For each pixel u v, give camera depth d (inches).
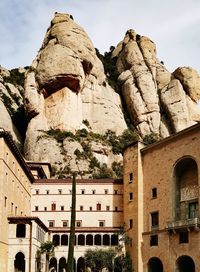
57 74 5032.0
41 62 5211.6
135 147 2999.5
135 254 2753.4
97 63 5782.5
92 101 5575.8
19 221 2491.4
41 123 4953.3
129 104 6122.1
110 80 6496.1
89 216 3206.2
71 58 5132.9
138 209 2834.6
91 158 4601.4
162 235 2615.7
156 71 6560.0
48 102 5128.0
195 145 2503.7
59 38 5334.6
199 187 2406.5
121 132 5536.4
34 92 5093.5
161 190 2723.9
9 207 2541.8
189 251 2381.9
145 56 6604.3
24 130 5556.1
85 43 5472.4
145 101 6038.4
